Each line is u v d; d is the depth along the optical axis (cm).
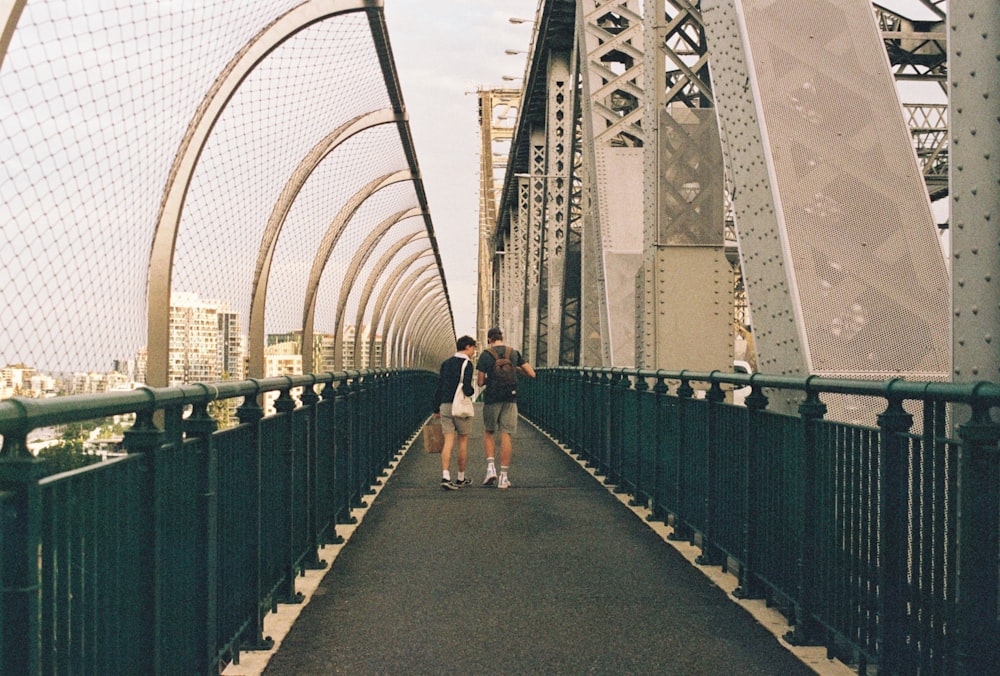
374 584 564
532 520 796
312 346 1415
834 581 414
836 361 494
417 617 491
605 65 1631
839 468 411
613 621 482
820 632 446
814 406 445
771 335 534
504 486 1022
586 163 1645
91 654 244
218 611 384
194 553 352
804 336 491
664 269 941
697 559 628
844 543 404
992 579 291
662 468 776
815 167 529
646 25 995
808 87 549
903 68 1470
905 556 349
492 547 677
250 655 427
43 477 220
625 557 642
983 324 355
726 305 941
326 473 688
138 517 286
